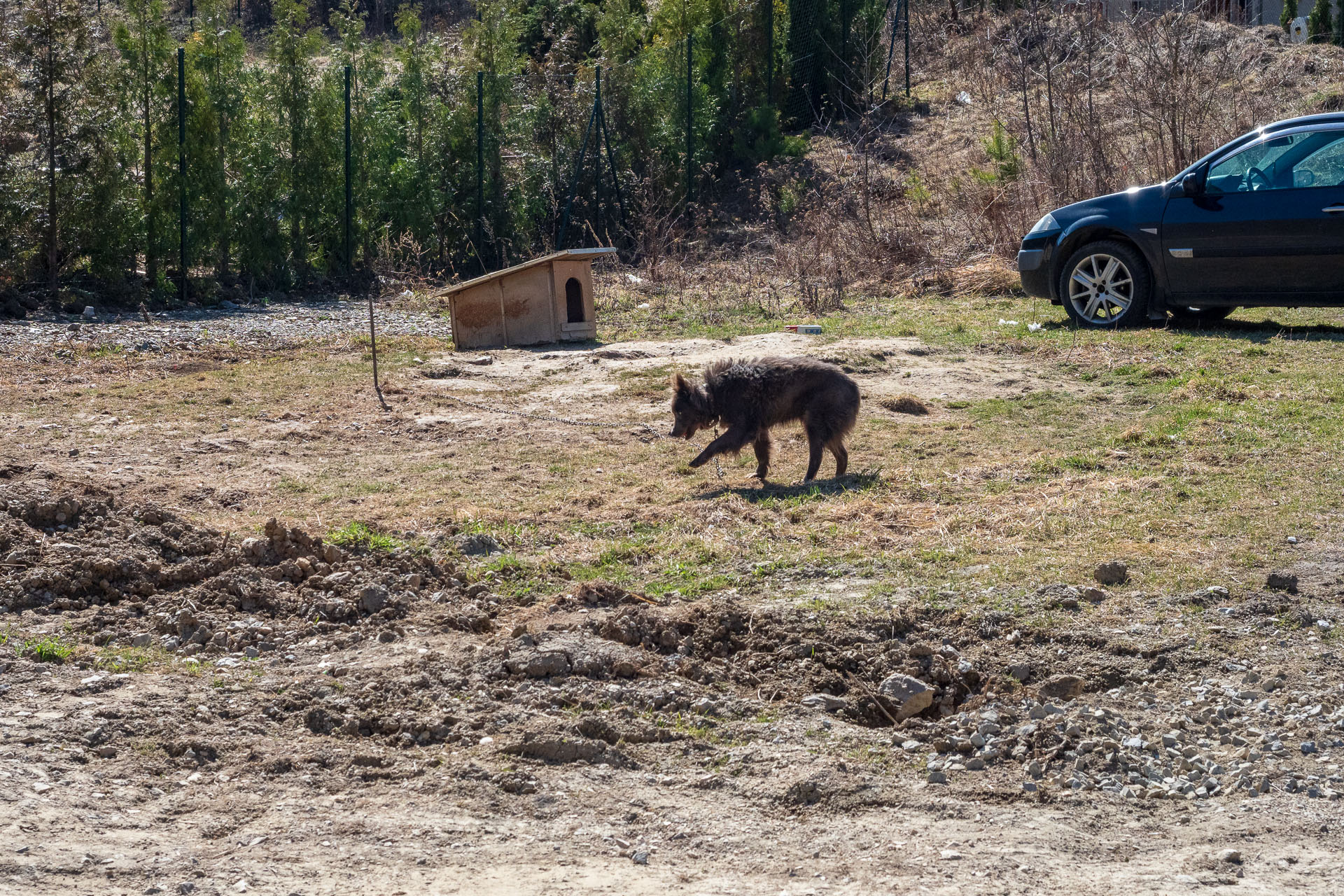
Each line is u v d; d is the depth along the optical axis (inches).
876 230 833.5
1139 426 379.6
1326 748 181.8
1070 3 1019.3
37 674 196.4
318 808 157.8
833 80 1137.4
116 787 160.2
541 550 278.5
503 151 914.1
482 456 370.6
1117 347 502.3
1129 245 546.3
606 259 860.0
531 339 578.9
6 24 690.8
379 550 260.1
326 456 370.3
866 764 177.8
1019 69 916.6
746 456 375.2
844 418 336.5
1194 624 221.9
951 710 204.8
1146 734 186.5
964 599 235.0
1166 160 760.3
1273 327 538.6
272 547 253.3
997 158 864.9
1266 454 334.0
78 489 271.0
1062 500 300.8
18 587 229.9
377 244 870.4
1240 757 179.6
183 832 150.1
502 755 175.8
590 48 1158.3
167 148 758.5
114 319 666.2
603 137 962.7
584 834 153.9
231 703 189.5
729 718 192.7
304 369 511.8
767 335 574.9
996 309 642.8
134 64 761.0
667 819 158.9
